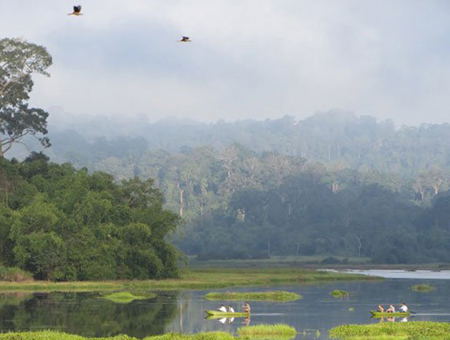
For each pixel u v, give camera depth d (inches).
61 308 2694.4
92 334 2075.5
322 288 4074.8
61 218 4094.5
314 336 2070.6
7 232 3964.1
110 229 4153.5
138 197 4662.9
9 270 3826.3
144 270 4202.8
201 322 2393.0
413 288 4065.0
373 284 4530.0
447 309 2935.5
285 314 2679.6
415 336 1911.9
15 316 2447.1
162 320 2416.3
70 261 3944.4
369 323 2415.1
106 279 4037.9
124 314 2549.2
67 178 4606.3
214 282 4185.5
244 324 2369.6
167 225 4429.1
